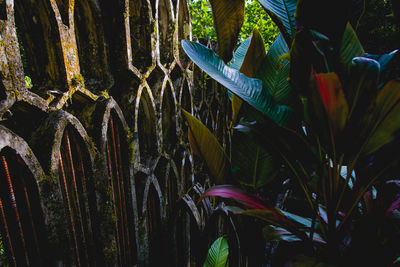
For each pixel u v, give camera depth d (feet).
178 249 5.71
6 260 2.21
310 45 2.91
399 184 3.93
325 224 4.41
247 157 4.42
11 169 2.19
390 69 3.27
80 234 2.94
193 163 6.06
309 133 4.04
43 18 2.43
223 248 5.33
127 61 3.33
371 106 2.56
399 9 3.53
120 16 3.19
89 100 3.04
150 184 4.35
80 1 2.92
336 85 2.39
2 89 2.01
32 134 2.41
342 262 3.71
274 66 4.49
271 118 3.57
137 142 3.76
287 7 4.09
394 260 3.55
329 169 3.66
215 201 6.95
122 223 3.68
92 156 2.92
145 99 3.99
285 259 5.09
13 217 2.20
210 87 7.22
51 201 2.42
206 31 10.93
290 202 9.35
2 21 1.95
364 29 11.94
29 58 2.64
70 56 2.66
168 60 4.64
